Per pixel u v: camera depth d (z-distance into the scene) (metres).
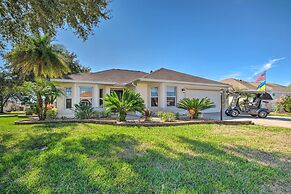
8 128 8.79
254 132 7.89
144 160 4.40
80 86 15.08
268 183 3.35
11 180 3.50
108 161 4.30
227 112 14.84
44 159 4.48
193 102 11.79
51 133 7.41
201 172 3.75
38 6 6.07
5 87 26.41
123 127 8.81
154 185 3.23
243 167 4.02
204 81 17.08
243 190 3.08
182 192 2.95
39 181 3.39
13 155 4.84
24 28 6.98
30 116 15.84
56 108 14.46
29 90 11.27
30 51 15.73
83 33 7.30
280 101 21.05
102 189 3.11
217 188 3.13
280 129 8.61
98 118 12.12
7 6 6.20
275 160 4.56
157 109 15.16
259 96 14.53
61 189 3.10
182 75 17.34
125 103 10.14
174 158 4.55
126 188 3.14
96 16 7.10
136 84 14.98
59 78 15.16
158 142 6.00
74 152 4.95
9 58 15.94
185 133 7.44
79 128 8.57
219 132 7.80
